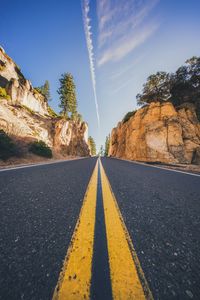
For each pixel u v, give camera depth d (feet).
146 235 4.05
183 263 2.99
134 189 9.52
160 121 61.36
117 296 2.24
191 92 70.74
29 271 2.67
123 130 103.60
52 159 47.01
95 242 3.60
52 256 3.07
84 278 2.53
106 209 5.87
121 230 4.25
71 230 4.17
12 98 80.64
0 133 31.17
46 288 2.36
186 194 8.74
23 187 8.93
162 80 76.02
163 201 7.25
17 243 3.48
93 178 13.28
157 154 55.67
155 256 3.17
